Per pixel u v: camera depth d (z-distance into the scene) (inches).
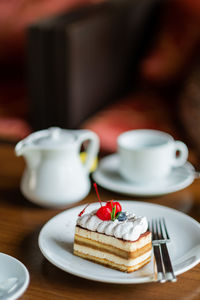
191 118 53.8
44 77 58.0
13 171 38.9
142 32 67.5
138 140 38.8
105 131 53.7
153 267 27.8
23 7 68.4
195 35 59.5
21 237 31.1
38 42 56.9
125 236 27.2
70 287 27.1
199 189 36.4
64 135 35.1
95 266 28.0
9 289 25.8
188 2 60.4
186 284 27.2
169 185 36.6
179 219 31.2
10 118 59.7
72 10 62.1
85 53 57.8
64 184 33.9
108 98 63.5
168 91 61.6
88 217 28.6
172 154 37.8
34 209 34.1
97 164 40.0
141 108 58.2
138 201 35.1
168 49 60.9
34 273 28.1
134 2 64.5
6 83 67.9
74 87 57.4
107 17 60.0
